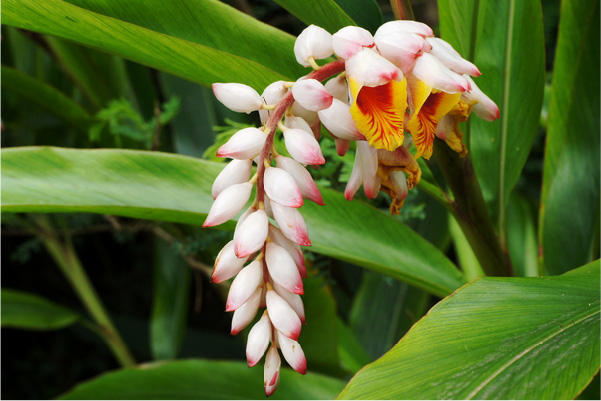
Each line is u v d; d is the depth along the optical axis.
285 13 2.11
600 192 1.19
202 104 1.74
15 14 1.02
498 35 1.15
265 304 0.92
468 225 1.09
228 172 0.90
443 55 0.90
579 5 1.19
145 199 1.09
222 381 1.40
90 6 1.03
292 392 1.38
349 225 1.15
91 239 3.18
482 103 0.94
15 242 3.00
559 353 0.84
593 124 1.21
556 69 1.21
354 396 0.85
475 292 0.92
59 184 1.09
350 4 1.05
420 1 1.98
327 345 1.41
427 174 1.09
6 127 2.03
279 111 0.89
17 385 3.08
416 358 0.87
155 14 1.04
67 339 3.18
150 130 1.55
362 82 0.87
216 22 1.06
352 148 1.13
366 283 1.68
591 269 0.95
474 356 0.86
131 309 3.16
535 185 2.06
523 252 1.67
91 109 2.17
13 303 1.99
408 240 1.16
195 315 2.98
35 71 2.18
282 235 0.91
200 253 1.60
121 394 1.38
